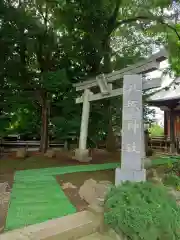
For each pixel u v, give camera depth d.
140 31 10.30
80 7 8.15
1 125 9.29
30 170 5.96
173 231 2.66
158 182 4.19
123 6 9.34
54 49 9.26
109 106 9.59
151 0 8.73
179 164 5.89
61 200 3.79
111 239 2.84
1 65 8.18
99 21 8.64
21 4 8.05
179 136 12.42
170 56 8.93
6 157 7.97
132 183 3.37
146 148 10.16
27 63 9.58
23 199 3.79
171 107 11.54
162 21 9.05
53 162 7.14
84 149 7.55
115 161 7.67
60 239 2.70
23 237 2.58
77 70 9.53
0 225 2.86
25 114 10.18
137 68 5.10
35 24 8.29
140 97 4.50
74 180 5.06
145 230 2.60
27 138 12.95
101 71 9.47
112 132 10.10
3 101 8.76
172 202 3.02
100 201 3.38
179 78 11.38
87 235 2.95
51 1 7.57
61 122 9.03
